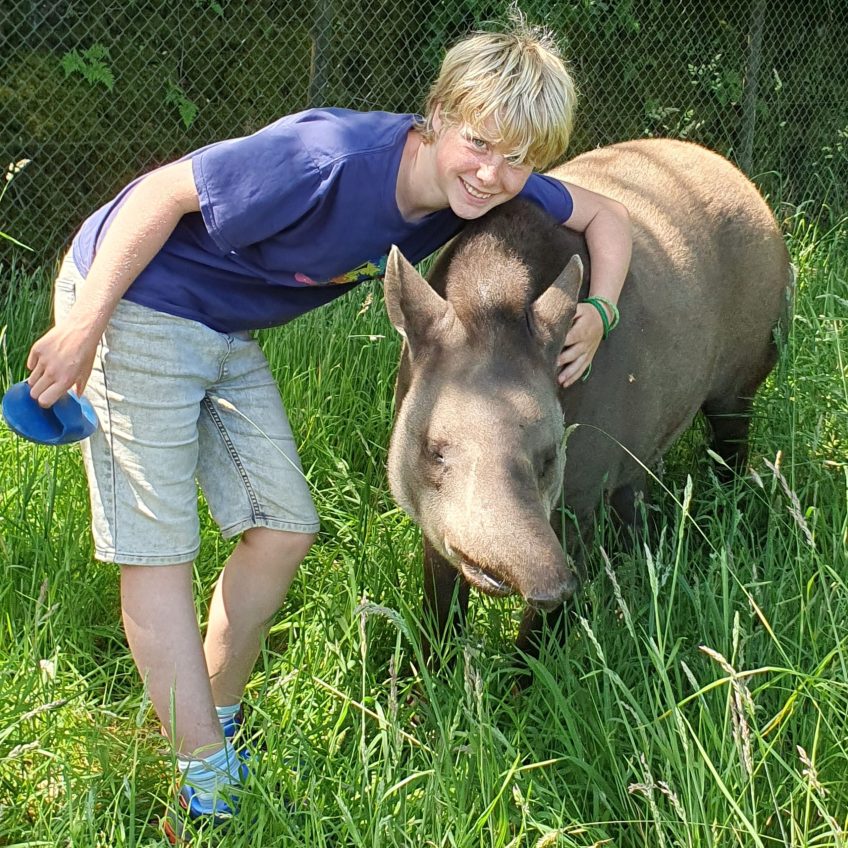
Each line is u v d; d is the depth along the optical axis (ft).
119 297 7.86
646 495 12.39
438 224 9.51
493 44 7.93
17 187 19.38
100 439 8.30
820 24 28.04
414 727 9.01
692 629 9.88
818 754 8.46
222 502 9.07
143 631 8.26
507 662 10.11
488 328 8.58
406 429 8.73
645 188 12.45
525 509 7.48
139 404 8.20
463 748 8.11
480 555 7.34
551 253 9.69
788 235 20.86
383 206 8.23
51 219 19.58
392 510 11.88
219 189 7.81
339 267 8.52
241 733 8.46
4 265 19.42
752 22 25.85
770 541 10.12
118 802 7.86
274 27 21.26
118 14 19.80
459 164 8.01
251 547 9.05
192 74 20.90
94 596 10.39
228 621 9.02
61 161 19.81
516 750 8.37
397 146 8.19
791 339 14.29
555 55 8.42
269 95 21.66
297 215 7.96
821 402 13.33
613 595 10.19
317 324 14.98
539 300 8.91
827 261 19.34
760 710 8.59
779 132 27.27
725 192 13.23
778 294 13.76
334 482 12.39
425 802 7.75
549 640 9.85
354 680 9.46
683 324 11.71
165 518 8.23
